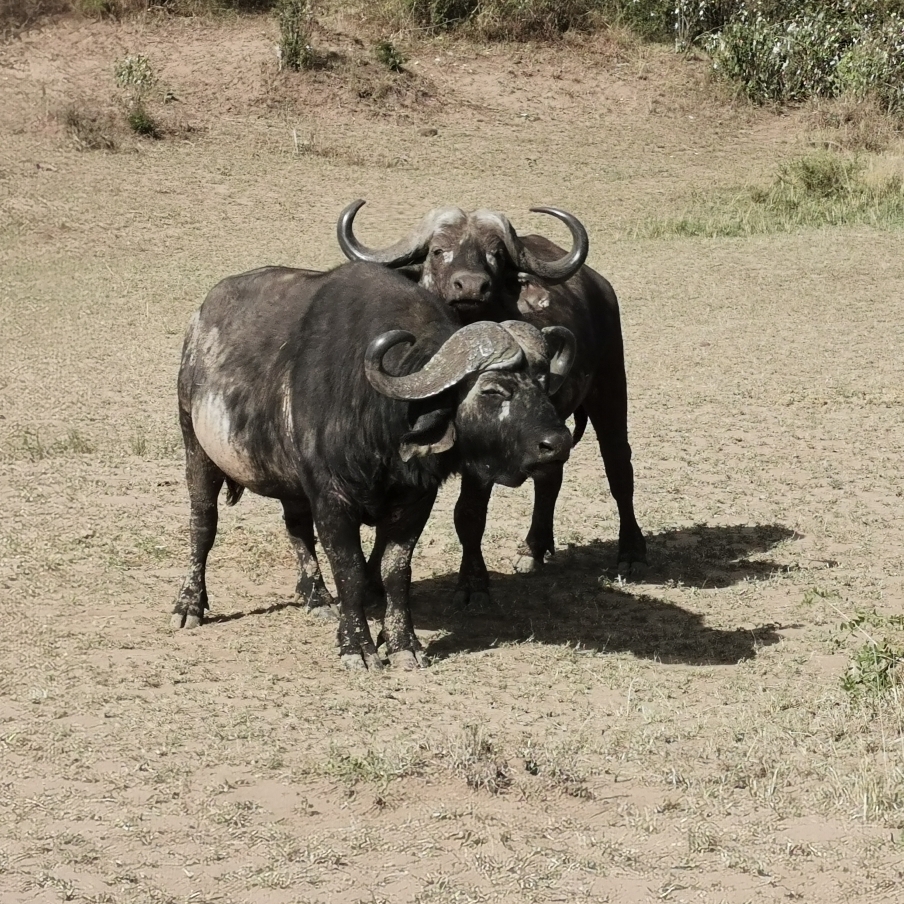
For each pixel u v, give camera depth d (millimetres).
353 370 18578
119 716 17219
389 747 15969
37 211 64250
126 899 12688
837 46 90625
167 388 40438
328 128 79375
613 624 21766
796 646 20391
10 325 48469
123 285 54562
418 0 92750
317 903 12625
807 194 69812
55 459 32750
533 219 66000
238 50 84938
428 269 21500
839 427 35344
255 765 15586
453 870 13188
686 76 90750
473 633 21312
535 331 18094
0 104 76688
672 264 57344
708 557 25609
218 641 20609
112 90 79375
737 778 15141
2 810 14516
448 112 83562
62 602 22406
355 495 18953
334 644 20453
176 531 26922
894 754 15836
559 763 15375
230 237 62375
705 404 37844
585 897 12703
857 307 49938
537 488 24703
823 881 12953
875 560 25172
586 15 94438
